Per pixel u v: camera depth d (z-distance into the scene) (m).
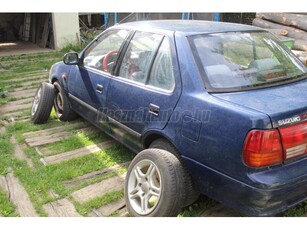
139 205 2.87
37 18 13.42
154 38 3.20
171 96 2.78
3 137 4.52
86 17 15.70
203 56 2.81
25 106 5.88
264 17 9.23
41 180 3.44
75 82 4.38
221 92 2.60
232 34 3.13
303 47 7.77
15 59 10.57
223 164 2.37
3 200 3.10
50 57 10.96
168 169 2.61
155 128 2.91
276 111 2.27
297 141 2.32
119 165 3.78
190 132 2.58
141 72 3.22
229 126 2.33
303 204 2.99
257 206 2.27
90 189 3.31
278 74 2.95
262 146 2.20
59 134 4.59
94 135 4.53
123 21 12.82
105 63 3.83
